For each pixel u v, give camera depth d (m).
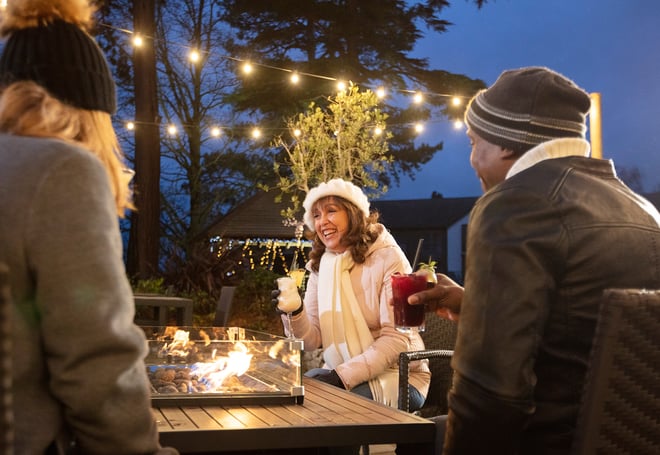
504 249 1.58
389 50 24.20
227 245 12.16
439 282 2.38
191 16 24.39
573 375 1.60
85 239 1.20
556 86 1.82
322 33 24.25
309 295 3.84
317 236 3.79
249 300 10.73
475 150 1.93
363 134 10.72
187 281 11.38
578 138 1.82
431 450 1.89
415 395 3.29
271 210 20.72
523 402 1.53
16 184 1.19
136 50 15.69
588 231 1.60
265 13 23.91
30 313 1.20
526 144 1.82
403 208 42.84
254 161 24.47
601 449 1.35
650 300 1.34
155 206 15.40
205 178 24.83
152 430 1.28
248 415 1.97
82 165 1.24
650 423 1.37
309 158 10.92
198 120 24.33
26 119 1.34
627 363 1.35
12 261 1.17
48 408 1.22
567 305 1.60
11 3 1.42
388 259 3.50
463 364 1.60
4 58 1.42
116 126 22.59
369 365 3.26
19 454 1.17
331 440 1.82
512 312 1.54
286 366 2.18
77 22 1.45
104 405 1.19
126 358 1.21
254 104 23.77
